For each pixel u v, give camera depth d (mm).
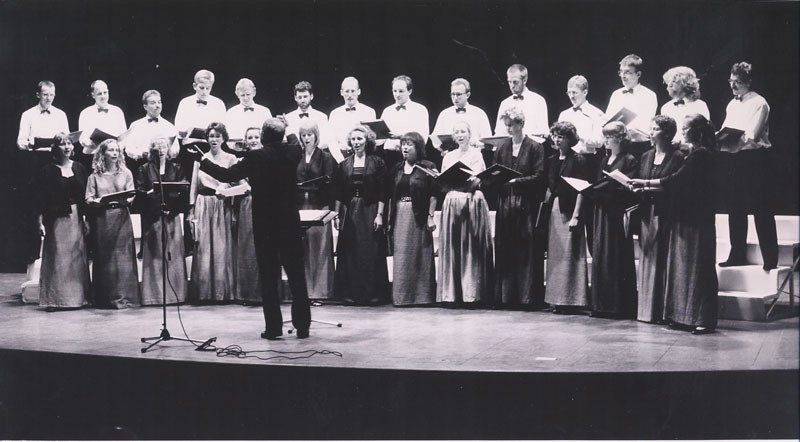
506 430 4906
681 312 6117
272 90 8953
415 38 8719
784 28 7695
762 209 6770
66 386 5480
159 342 5820
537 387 4883
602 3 8195
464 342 5781
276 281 5977
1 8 8953
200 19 8883
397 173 7512
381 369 4984
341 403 5023
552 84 8461
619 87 8227
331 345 5711
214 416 5199
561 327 6363
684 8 7902
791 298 6805
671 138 6445
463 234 7301
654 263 6480
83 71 8977
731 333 6066
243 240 7566
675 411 4875
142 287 7598
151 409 5312
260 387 5109
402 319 6781
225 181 5914
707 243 6055
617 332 6137
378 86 8836
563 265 6965
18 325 6566
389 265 8461
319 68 8891
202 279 7637
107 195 6691
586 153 7043
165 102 8969
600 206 6727
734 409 4887
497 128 7891
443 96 8727
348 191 7527
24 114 8359
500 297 7242
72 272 7422
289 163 5949
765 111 6906
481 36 8586
